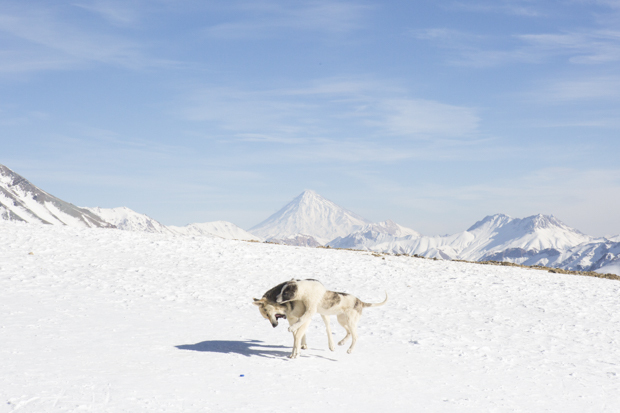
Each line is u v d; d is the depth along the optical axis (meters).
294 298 9.46
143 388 6.92
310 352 10.24
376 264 25.91
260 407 6.55
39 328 10.22
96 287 15.74
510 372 9.85
